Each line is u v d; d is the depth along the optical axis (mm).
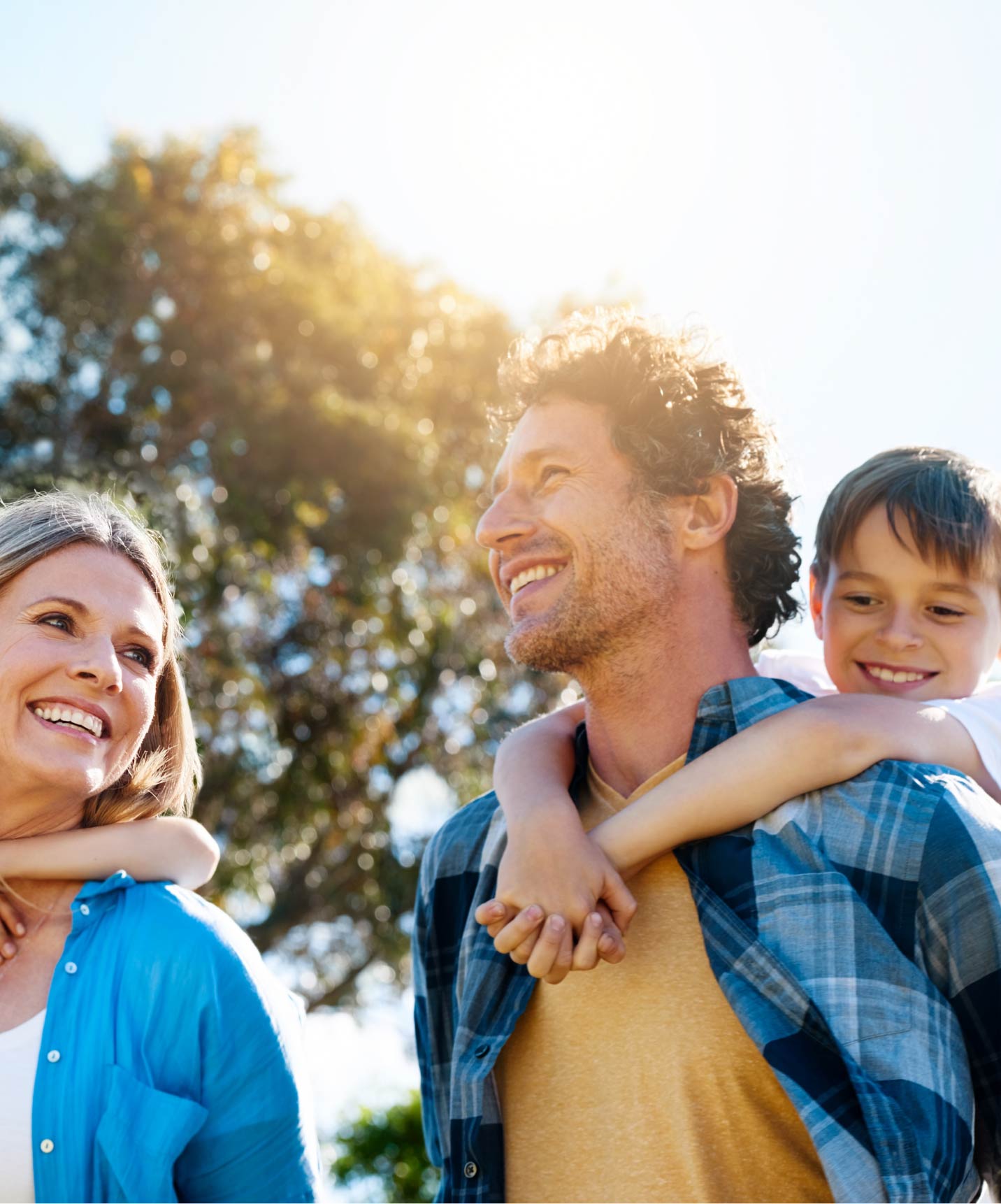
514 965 2113
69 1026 1802
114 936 1888
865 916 1853
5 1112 1736
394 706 10125
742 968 1889
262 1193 1828
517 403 2477
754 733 2035
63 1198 1700
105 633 2039
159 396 10422
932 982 1844
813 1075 1761
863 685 2668
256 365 10539
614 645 2188
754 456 2346
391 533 10125
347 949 10484
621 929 1935
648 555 2184
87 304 10648
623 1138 1891
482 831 2363
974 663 2613
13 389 10312
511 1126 2014
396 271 11375
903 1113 1694
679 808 1991
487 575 10570
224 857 9336
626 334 2338
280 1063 1886
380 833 10195
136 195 10844
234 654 9250
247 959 1930
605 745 2266
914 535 2590
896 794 1933
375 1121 10109
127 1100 1746
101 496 2260
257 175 11344
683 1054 1892
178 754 2244
